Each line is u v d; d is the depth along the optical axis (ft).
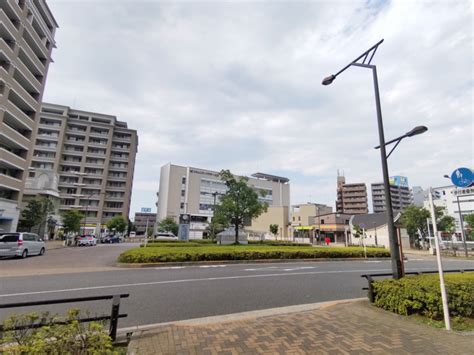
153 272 35.99
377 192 316.81
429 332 14.32
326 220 180.45
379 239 140.87
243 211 89.45
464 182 17.99
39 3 105.19
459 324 15.57
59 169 206.08
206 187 253.24
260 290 25.77
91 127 220.43
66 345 10.15
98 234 203.51
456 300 16.49
